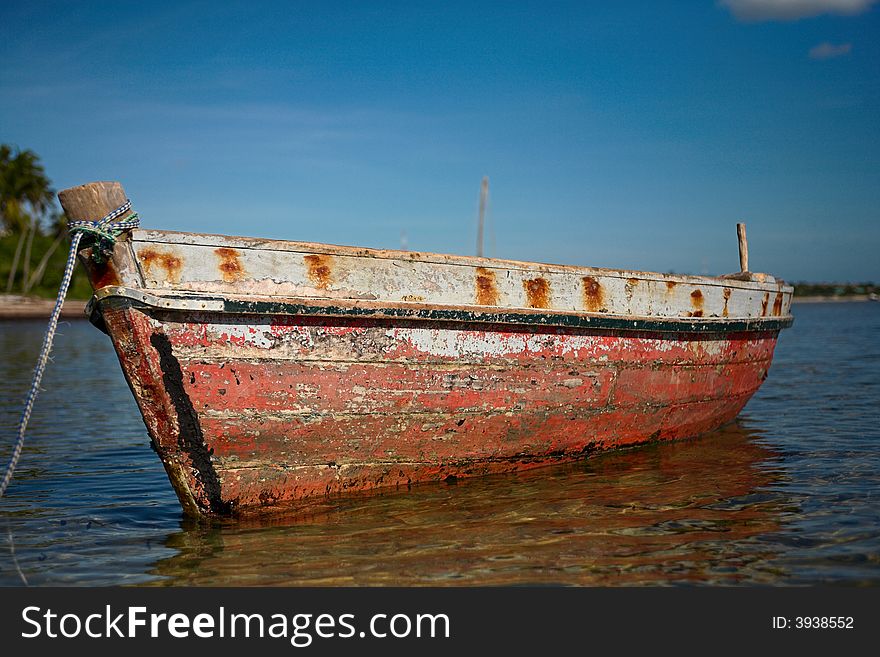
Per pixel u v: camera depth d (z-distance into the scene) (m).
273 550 5.65
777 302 10.66
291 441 6.41
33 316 56.28
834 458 8.38
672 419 9.13
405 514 6.46
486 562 5.34
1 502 7.16
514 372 7.36
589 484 7.43
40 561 5.52
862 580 4.91
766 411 12.15
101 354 29.03
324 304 6.27
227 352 6.04
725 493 7.00
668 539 5.74
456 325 6.96
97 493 7.50
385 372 6.67
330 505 6.72
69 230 5.84
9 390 16.80
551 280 7.48
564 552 5.50
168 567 5.38
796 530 5.85
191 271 5.93
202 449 6.13
